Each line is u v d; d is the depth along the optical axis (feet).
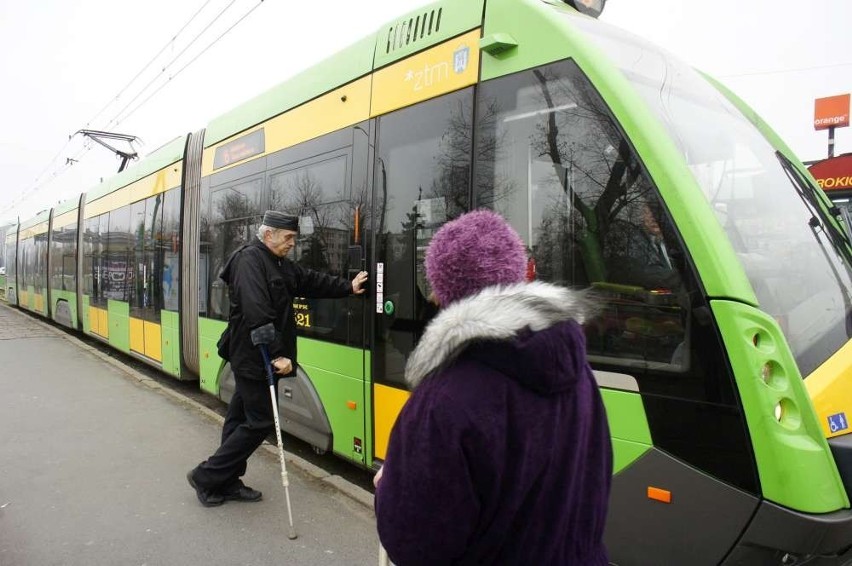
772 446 6.95
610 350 8.48
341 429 13.99
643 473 8.09
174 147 24.66
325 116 14.89
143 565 10.75
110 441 17.83
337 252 14.30
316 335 14.96
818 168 24.64
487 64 10.61
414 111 12.11
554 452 4.32
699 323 7.50
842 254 9.96
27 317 61.87
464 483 4.02
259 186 17.78
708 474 7.46
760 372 7.07
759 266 8.71
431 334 4.39
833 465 7.18
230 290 12.49
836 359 8.02
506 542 4.25
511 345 4.11
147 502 13.39
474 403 4.07
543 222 9.46
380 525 4.32
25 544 11.48
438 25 11.76
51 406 22.02
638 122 8.30
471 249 4.49
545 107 9.52
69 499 13.56
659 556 7.98
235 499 13.38
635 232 8.23
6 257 87.10
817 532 6.81
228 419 13.46
